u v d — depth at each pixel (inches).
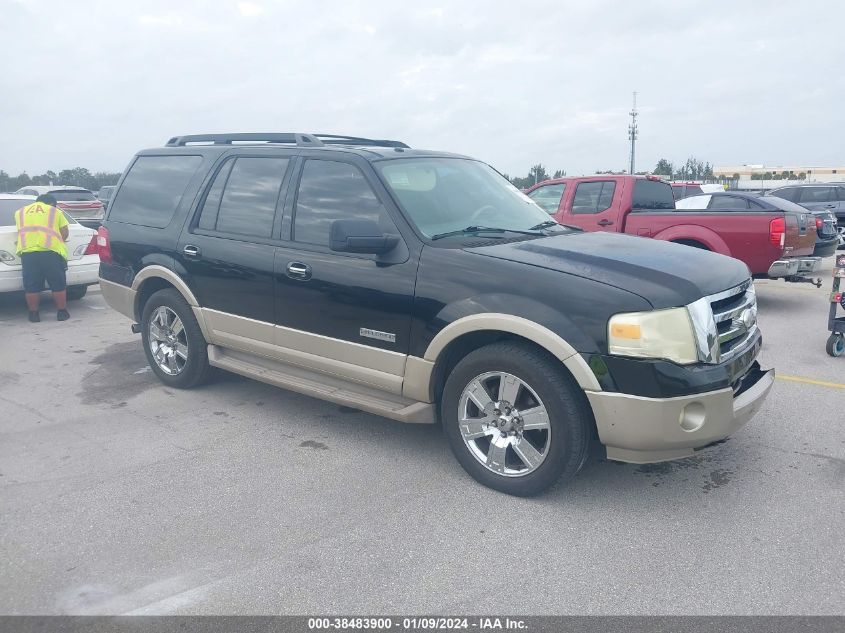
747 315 162.2
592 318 139.9
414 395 166.9
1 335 319.3
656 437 138.3
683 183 745.0
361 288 171.0
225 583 124.0
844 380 242.4
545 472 149.1
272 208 196.7
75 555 133.3
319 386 187.8
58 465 174.6
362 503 153.8
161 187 233.0
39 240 337.4
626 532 140.6
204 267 209.5
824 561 129.5
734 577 124.6
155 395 229.5
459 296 155.5
